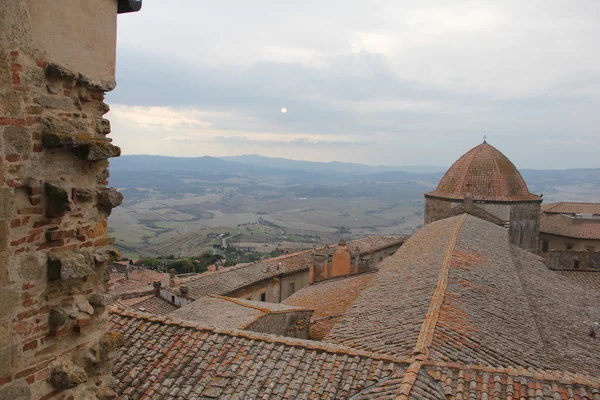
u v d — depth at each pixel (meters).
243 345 12.04
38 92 6.63
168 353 12.03
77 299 7.52
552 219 63.72
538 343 14.50
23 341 6.54
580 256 40.38
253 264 45.50
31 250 6.65
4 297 6.23
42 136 6.66
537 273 29.77
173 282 37.12
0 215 6.09
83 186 7.61
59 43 6.91
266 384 10.59
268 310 19.64
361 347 12.60
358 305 17.64
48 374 6.95
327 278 34.03
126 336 12.76
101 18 7.77
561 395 9.67
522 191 43.69
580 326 21.58
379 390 9.83
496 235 31.12
